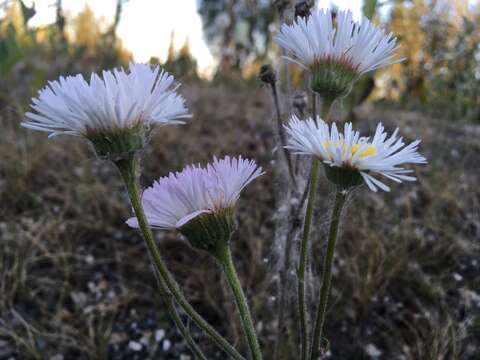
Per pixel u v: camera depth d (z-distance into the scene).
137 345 0.18
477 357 0.17
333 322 0.18
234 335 0.17
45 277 0.20
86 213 0.23
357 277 0.19
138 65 0.08
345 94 0.09
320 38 0.09
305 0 0.11
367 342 0.18
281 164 0.14
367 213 0.23
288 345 0.16
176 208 0.08
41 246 0.20
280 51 0.16
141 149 0.08
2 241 0.21
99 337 0.17
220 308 0.19
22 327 0.18
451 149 0.30
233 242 0.21
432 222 0.23
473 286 0.20
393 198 0.25
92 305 0.19
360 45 0.09
